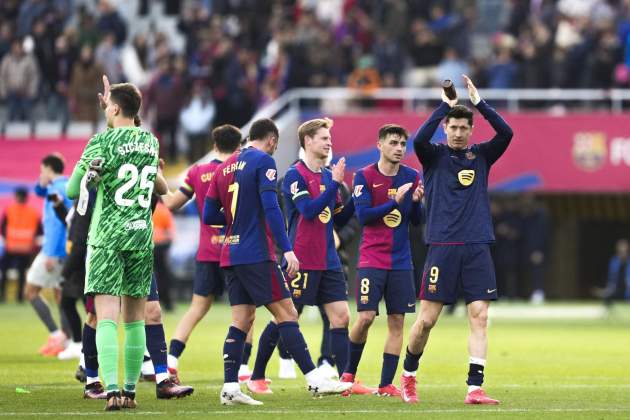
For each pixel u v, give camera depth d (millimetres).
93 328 36594
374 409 33750
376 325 80000
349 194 42062
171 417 31531
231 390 34625
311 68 103750
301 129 38875
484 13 127188
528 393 39125
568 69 98125
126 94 33500
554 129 92000
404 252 37688
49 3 120688
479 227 35531
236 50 110062
